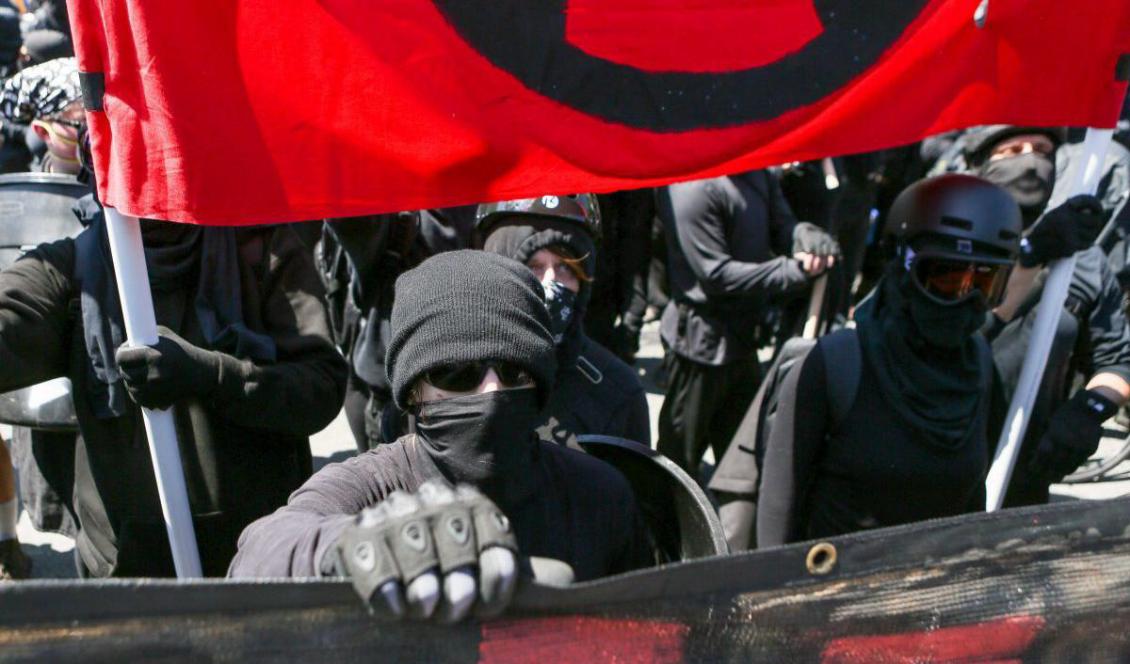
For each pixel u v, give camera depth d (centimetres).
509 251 233
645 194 446
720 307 389
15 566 328
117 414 214
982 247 216
